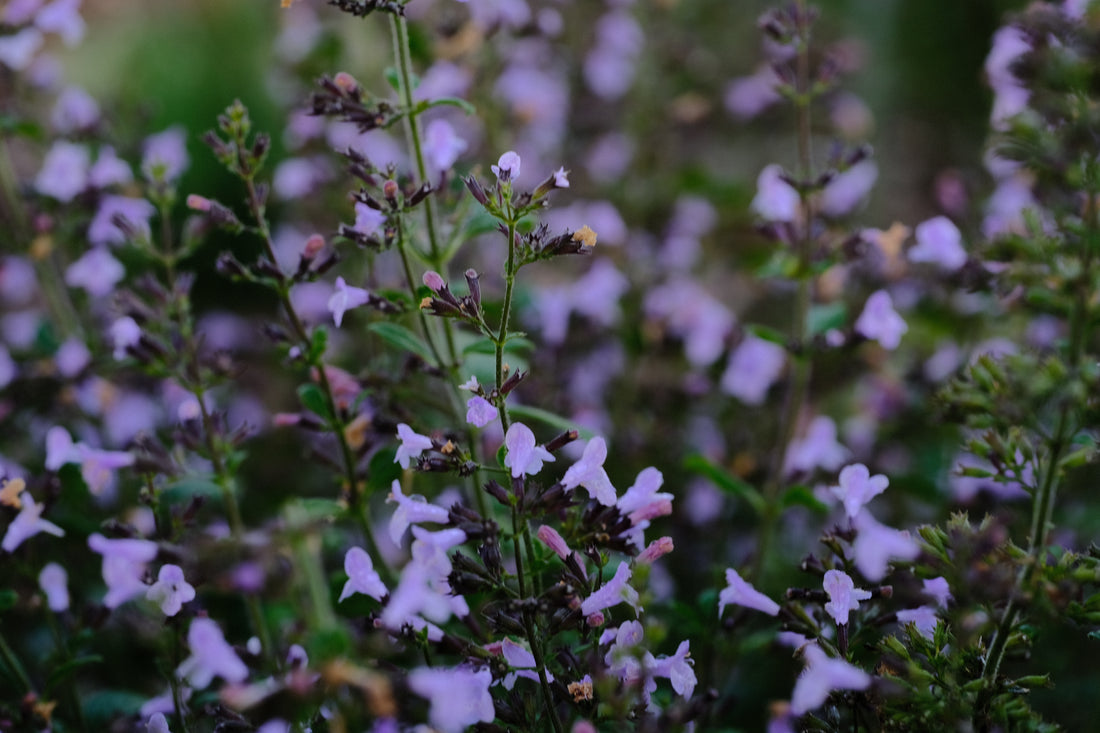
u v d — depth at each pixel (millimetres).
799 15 681
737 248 997
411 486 671
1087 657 666
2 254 792
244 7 1294
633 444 742
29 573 636
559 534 586
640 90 923
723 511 741
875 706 583
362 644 578
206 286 1046
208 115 1227
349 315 766
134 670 681
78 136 734
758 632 681
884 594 589
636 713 572
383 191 614
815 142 1157
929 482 710
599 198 918
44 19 717
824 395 751
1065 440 570
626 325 814
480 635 590
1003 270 587
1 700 670
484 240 791
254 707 568
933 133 1177
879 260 748
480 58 757
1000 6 1190
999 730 575
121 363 708
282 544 633
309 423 638
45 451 723
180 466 640
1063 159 567
